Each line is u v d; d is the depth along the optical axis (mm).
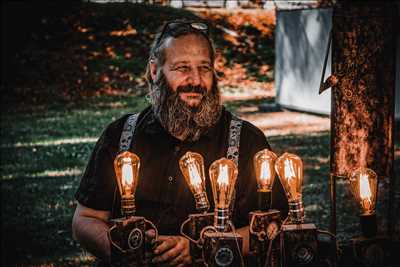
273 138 11461
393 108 2729
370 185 1868
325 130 12102
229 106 15859
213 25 22188
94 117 14992
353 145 2727
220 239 1787
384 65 2668
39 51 20016
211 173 1870
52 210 7449
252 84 18609
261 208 1918
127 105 16594
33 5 21344
